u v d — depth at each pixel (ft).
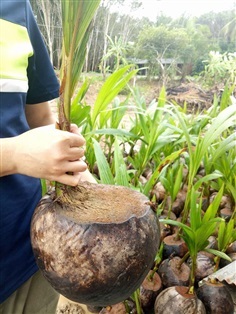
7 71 1.53
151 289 3.00
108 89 3.45
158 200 4.22
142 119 3.84
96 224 1.18
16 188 1.69
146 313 3.02
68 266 1.18
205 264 3.26
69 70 1.15
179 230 3.47
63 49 1.14
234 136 3.05
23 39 1.64
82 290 1.20
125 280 1.21
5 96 1.53
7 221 1.66
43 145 1.15
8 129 1.55
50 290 2.13
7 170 1.24
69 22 1.09
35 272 1.94
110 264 1.17
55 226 1.21
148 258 1.25
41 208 1.31
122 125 6.13
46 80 1.96
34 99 1.98
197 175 4.73
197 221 2.73
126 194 1.46
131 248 1.19
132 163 4.41
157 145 3.72
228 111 2.74
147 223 1.27
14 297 1.87
